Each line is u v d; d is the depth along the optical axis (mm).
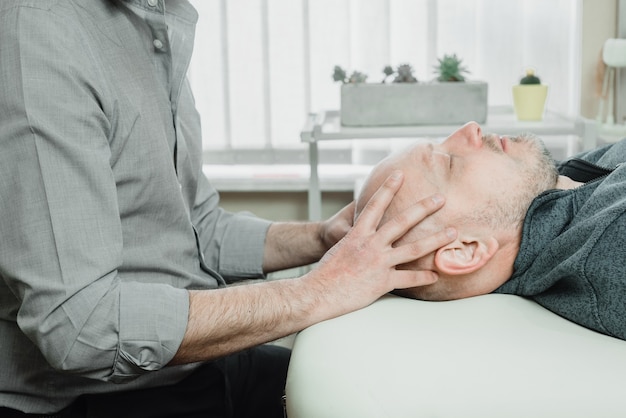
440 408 834
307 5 2504
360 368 895
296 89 2568
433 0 2473
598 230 975
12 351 1195
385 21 2484
